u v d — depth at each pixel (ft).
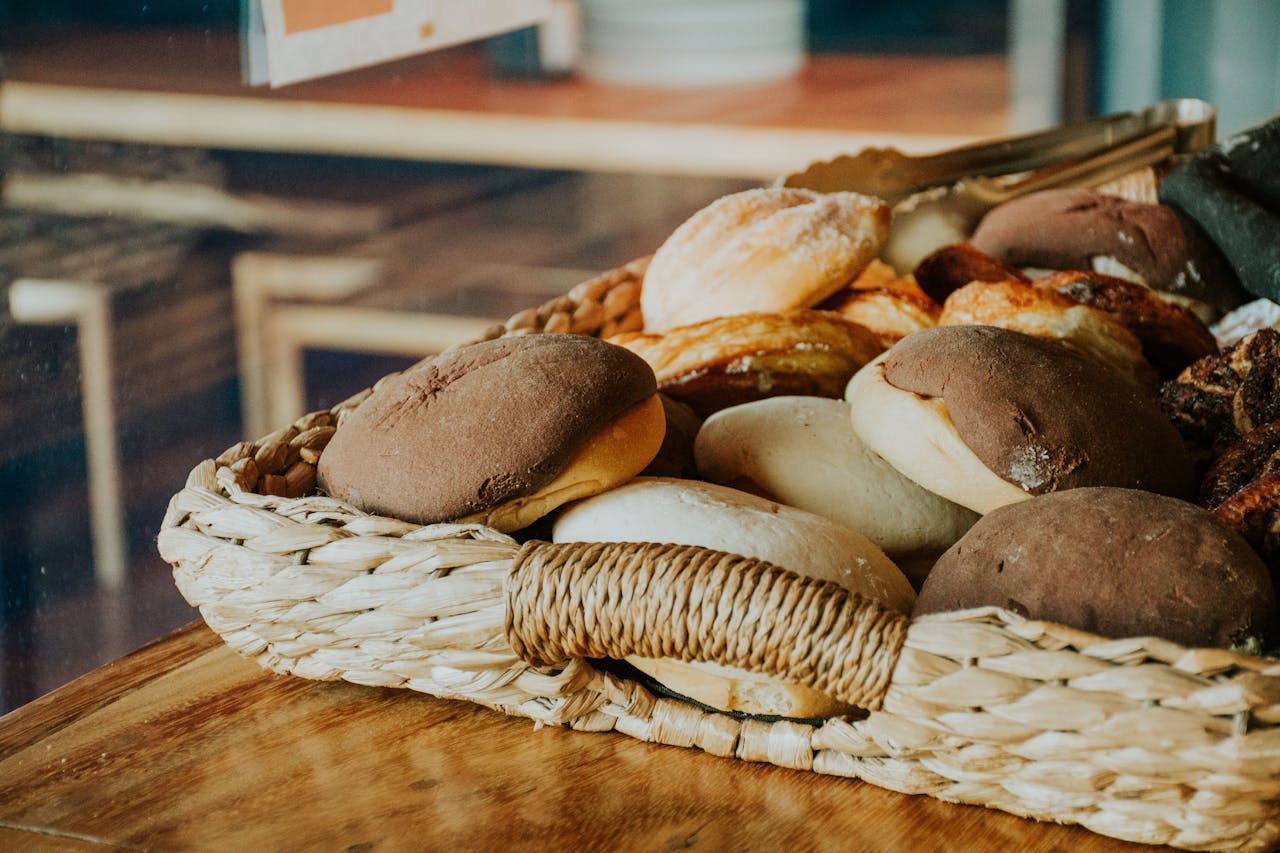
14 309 3.52
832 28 10.11
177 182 5.13
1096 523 2.19
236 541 2.37
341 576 2.31
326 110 7.07
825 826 2.18
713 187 7.12
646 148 7.57
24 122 3.83
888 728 2.15
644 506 2.34
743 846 2.16
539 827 2.20
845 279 2.97
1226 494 2.46
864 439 2.50
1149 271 3.06
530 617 2.22
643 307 3.08
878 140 7.09
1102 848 2.14
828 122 7.65
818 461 2.52
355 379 5.76
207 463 2.52
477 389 2.38
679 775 2.26
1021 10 6.89
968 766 2.15
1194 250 3.05
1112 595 2.14
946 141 6.92
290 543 2.33
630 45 8.77
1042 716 2.07
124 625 3.65
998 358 2.42
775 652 2.14
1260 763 2.04
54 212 3.87
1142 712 2.05
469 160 7.58
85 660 3.51
